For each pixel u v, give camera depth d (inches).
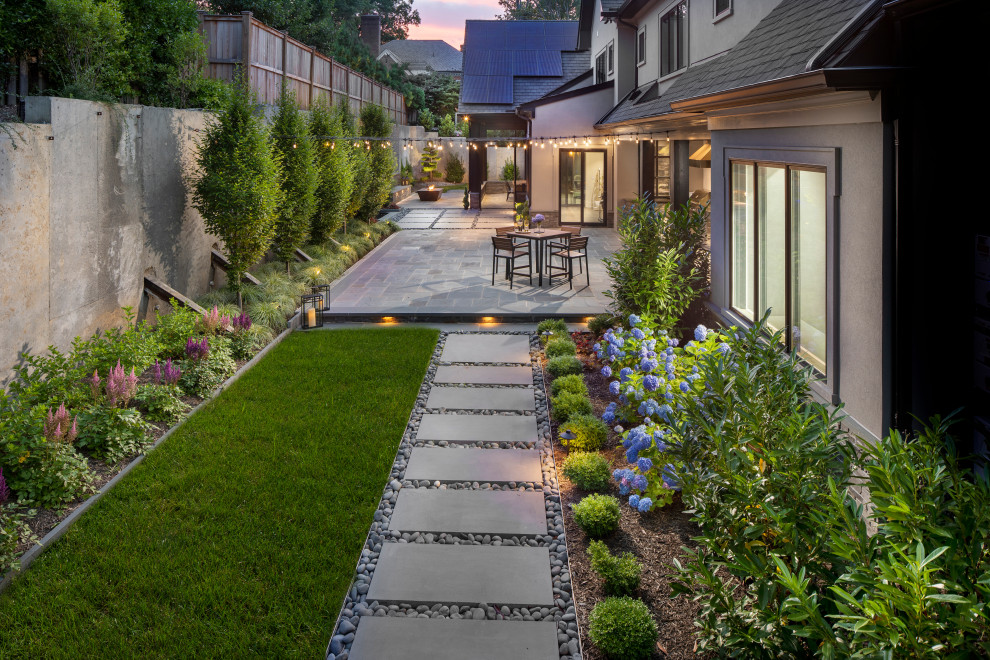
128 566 179.0
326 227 609.9
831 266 201.9
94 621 159.2
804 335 230.1
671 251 333.7
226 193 396.5
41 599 167.2
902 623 89.4
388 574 179.2
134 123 361.1
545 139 676.7
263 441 256.8
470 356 366.3
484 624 160.4
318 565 179.9
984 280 159.3
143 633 154.6
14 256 266.5
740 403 156.6
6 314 263.1
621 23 776.3
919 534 97.9
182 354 328.2
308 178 514.3
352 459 241.0
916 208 163.8
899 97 162.1
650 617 153.2
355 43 1291.8
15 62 338.6
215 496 215.6
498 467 239.0
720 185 308.2
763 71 240.8
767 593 118.5
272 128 506.0
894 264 167.6
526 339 398.3
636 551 187.9
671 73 614.5
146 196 375.2
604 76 907.4
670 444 175.8
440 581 176.1
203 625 157.4
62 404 224.7
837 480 136.6
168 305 394.9
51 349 262.1
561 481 230.8
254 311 410.3
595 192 862.5
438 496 220.1
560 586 175.0
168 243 402.6
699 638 146.3
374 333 409.7
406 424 274.8
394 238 797.2
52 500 206.7
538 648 152.0
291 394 305.7
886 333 169.6
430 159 1453.0
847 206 192.1
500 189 1424.7
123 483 223.8
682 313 347.6
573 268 589.9
